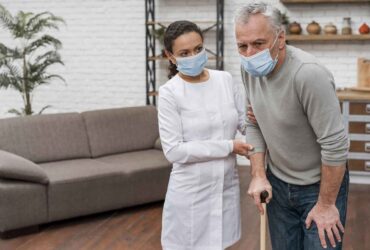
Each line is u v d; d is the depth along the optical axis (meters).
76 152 4.86
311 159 1.93
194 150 2.28
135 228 4.14
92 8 6.50
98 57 6.57
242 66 2.02
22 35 5.43
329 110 1.73
